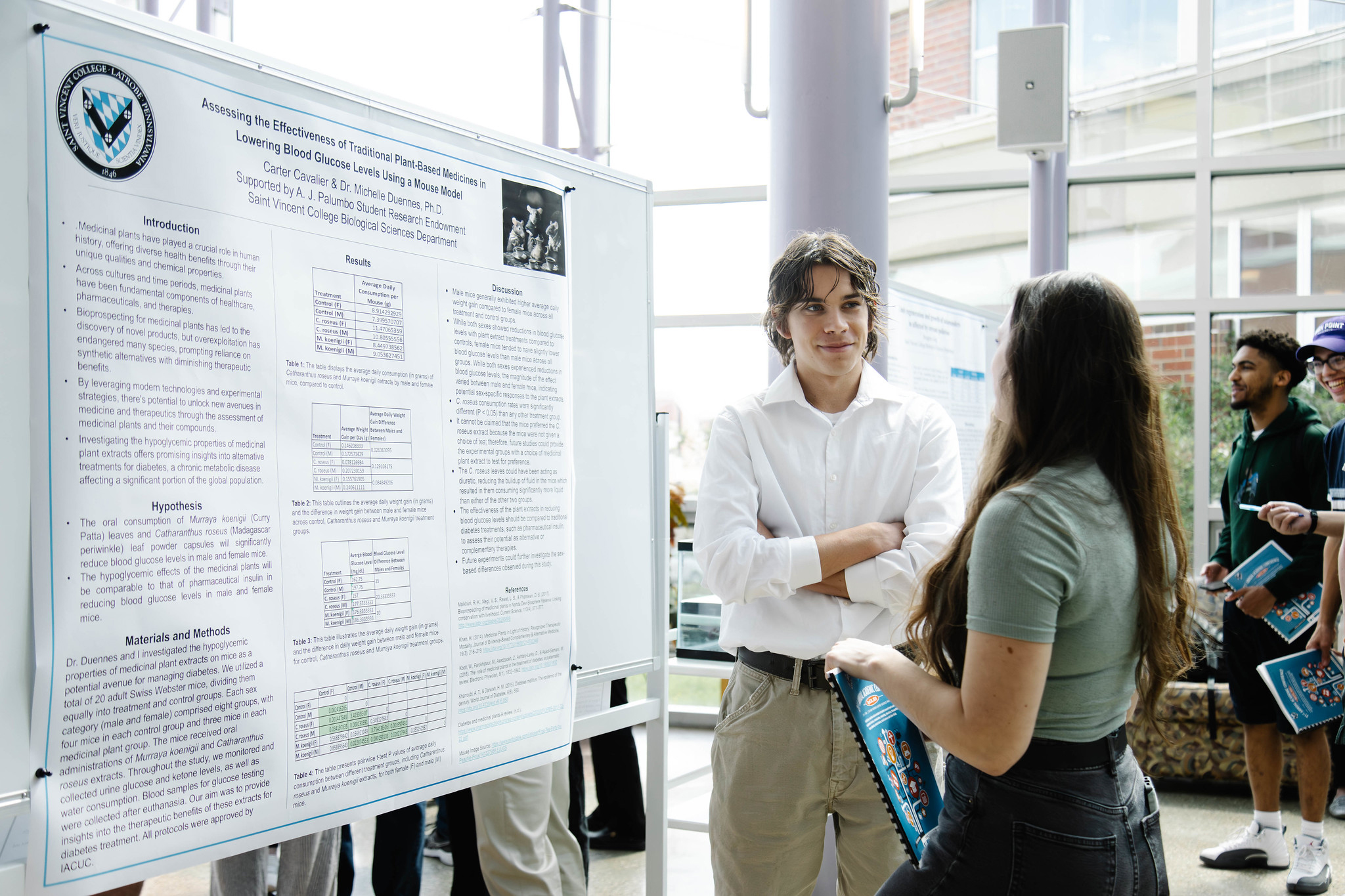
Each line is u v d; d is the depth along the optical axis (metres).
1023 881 1.13
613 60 5.39
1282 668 2.83
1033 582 1.07
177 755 1.17
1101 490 1.16
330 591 1.33
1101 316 1.20
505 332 1.60
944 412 1.86
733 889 1.70
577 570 1.81
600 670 1.86
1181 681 4.04
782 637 1.68
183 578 1.17
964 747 1.10
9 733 1.04
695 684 5.75
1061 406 1.18
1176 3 5.07
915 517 1.75
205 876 3.15
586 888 2.63
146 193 1.15
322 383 1.33
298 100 1.31
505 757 1.58
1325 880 2.97
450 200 1.52
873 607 1.70
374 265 1.40
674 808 2.94
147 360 1.14
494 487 1.57
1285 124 4.95
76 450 1.08
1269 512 2.95
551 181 1.71
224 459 1.21
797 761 1.65
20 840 1.06
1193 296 5.07
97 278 1.10
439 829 3.43
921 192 5.42
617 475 1.91
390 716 1.40
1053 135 3.38
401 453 1.43
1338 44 4.85
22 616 1.05
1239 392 3.51
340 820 1.33
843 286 1.76
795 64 2.50
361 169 1.38
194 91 1.20
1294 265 4.96
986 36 5.25
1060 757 1.14
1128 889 1.15
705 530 1.77
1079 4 5.23
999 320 3.96
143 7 5.37
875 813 1.65
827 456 1.81
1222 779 3.92
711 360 5.30
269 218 1.27
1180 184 5.12
